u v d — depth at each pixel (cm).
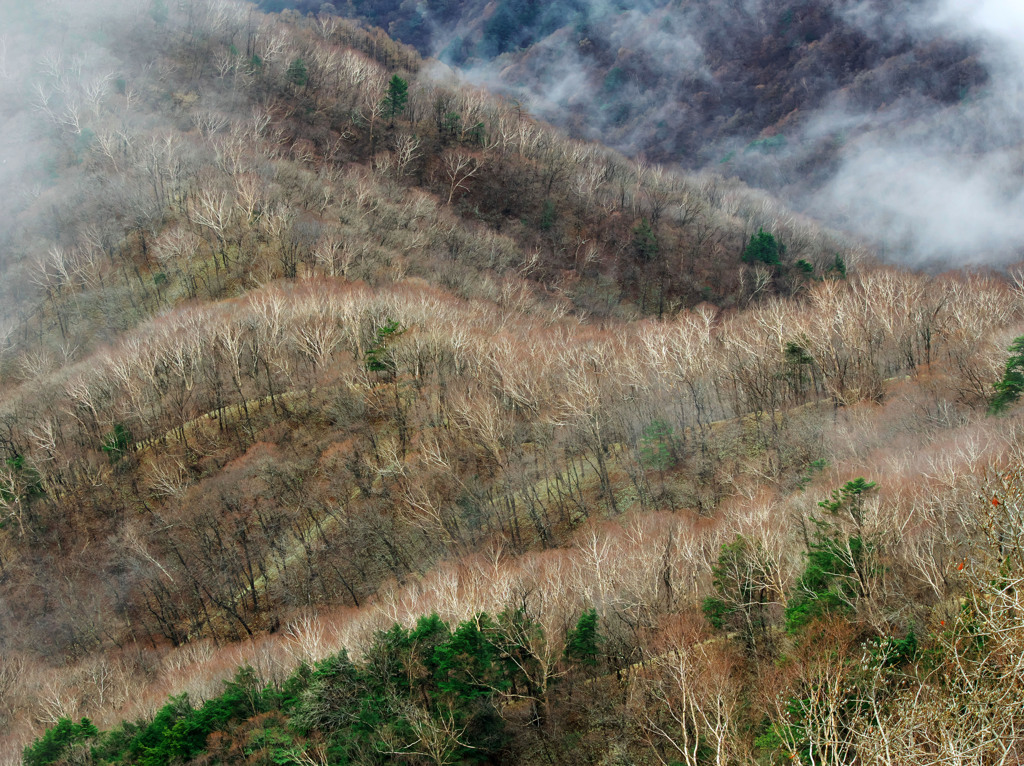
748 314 10000
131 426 7644
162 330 8606
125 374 7794
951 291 8719
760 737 2773
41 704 5031
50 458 7288
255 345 8331
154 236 10562
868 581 3294
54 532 6856
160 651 5866
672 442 6644
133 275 10169
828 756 2341
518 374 7200
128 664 5650
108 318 9531
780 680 3056
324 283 9400
